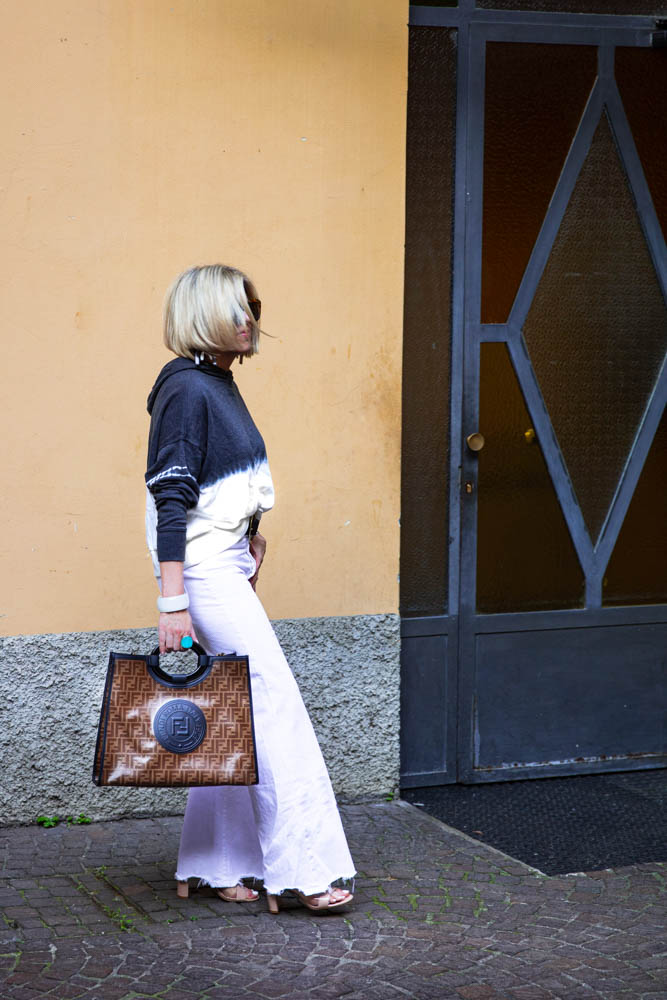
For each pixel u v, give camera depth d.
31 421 4.02
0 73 3.90
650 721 5.06
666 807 4.56
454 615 4.76
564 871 3.83
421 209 4.64
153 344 4.14
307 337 4.33
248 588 3.35
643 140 4.91
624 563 5.00
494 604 4.83
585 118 4.81
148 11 4.04
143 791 4.23
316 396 4.36
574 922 3.40
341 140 4.31
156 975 2.99
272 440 4.32
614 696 5.00
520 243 4.78
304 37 4.23
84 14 3.97
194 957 3.10
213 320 3.25
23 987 2.90
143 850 3.90
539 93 4.75
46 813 4.14
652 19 4.85
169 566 3.19
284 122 4.24
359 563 4.45
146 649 4.20
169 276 4.14
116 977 2.97
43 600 4.07
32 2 3.92
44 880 3.62
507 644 4.84
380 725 4.53
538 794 4.71
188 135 4.13
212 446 3.26
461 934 3.29
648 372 4.99
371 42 4.31
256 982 2.96
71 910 3.39
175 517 3.20
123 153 4.06
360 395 4.41
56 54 3.96
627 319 4.95
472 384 4.74
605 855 4.00
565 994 2.94
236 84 4.17
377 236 4.39
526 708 4.88
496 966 3.09
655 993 2.95
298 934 3.26
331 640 4.43
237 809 3.46
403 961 3.11
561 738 4.94
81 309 4.05
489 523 4.80
